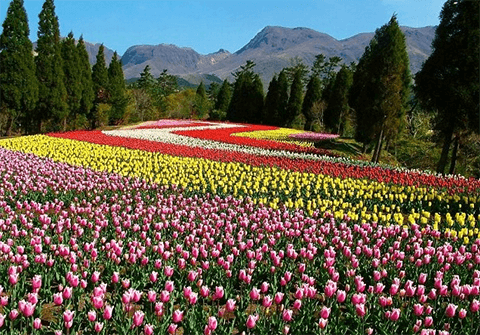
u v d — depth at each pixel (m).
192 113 76.12
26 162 15.11
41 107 38.06
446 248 6.80
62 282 5.43
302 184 13.45
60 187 11.07
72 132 28.27
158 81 97.25
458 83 20.00
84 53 43.47
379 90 24.95
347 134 49.75
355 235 8.51
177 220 7.74
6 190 10.81
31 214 8.21
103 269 6.18
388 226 8.54
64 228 7.55
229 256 5.73
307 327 4.55
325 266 5.89
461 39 19.81
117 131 31.14
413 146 30.44
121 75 51.00
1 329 4.26
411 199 11.71
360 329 4.65
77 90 41.59
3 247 5.69
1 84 34.47
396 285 4.98
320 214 10.25
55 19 43.81
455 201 11.47
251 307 5.41
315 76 56.25
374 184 14.29
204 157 18.94
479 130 19.92
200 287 5.21
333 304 5.28
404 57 25.53
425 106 22.17
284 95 57.22
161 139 26.42
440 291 5.14
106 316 3.96
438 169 21.38
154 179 13.47
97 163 15.96
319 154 23.78
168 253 5.95
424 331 4.04
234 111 61.12
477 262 6.44
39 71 37.78
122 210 9.75
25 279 5.54
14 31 34.81
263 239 7.86
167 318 4.50
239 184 12.51
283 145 26.84
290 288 5.99
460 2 20.19
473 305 4.63
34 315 4.69
